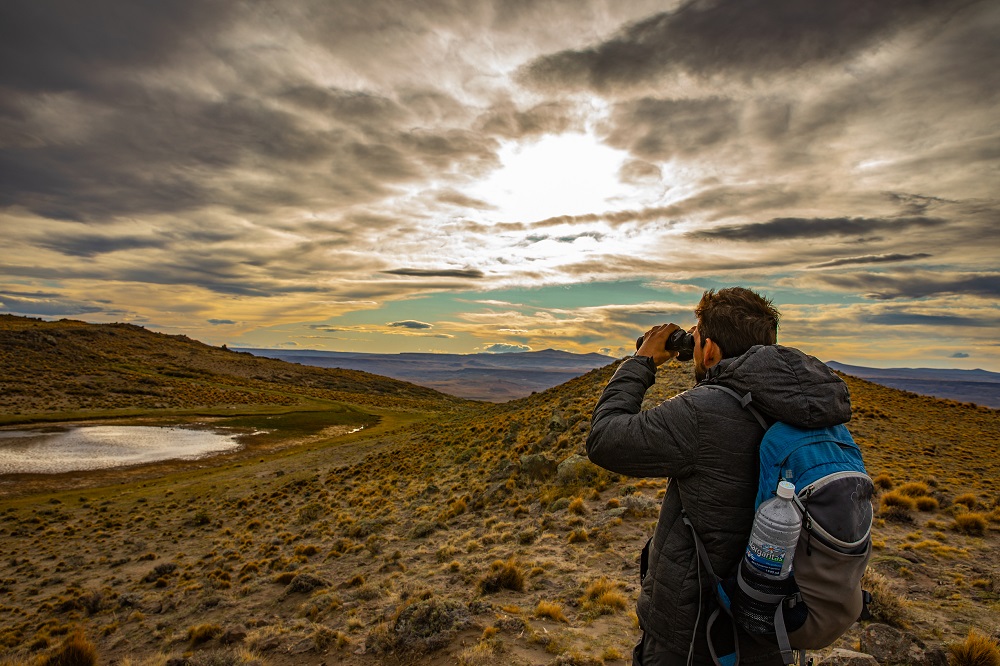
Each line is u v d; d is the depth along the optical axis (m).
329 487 31.08
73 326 150.88
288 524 22.28
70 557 19.41
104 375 92.00
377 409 103.62
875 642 4.66
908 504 10.92
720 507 1.65
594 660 5.41
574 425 26.58
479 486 20.30
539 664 5.57
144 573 16.66
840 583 1.45
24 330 114.38
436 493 22.02
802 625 1.49
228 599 11.30
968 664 4.46
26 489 33.12
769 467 1.58
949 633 5.22
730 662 1.67
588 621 6.63
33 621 12.27
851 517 1.47
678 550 1.79
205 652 7.86
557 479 16.78
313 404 97.94
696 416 1.69
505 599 7.83
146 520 25.56
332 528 19.23
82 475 37.22
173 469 40.84
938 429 26.55
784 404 1.57
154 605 12.20
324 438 61.34
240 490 32.47
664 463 1.70
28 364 89.62
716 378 1.81
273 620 9.28
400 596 8.95
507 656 5.81
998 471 16.14
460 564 10.54
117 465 40.72
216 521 24.80
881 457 17.84
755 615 1.54
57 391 75.06
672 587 1.77
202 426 63.50
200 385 100.12
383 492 25.77
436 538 14.02
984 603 6.00
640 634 6.12
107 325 166.25
